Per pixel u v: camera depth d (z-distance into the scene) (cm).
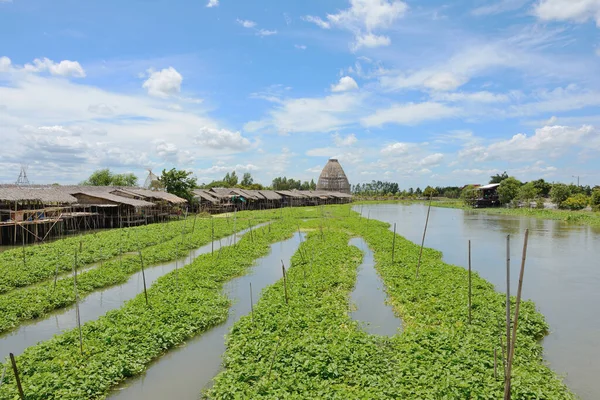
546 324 1862
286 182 19250
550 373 1377
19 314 2019
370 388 1212
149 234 4797
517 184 10925
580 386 1393
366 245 4488
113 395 1331
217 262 3186
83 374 1328
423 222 7362
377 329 1891
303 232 5725
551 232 5609
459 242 4741
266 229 5822
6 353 1664
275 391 1191
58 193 5047
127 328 1677
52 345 1538
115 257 3541
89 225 5803
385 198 19800
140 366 1470
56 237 4850
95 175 10306
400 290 2367
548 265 3359
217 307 2108
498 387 1192
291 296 2197
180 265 3444
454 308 1977
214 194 9906
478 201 11700
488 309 1945
